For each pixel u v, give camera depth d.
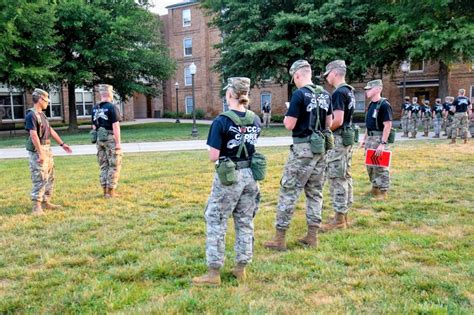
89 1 25.84
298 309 3.21
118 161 7.09
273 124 31.66
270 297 3.42
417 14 21.03
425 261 4.09
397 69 26.72
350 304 3.27
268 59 25.52
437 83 29.89
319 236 4.94
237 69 26.14
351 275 3.81
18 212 6.29
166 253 4.44
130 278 3.87
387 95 32.00
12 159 12.81
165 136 19.92
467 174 8.50
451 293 3.40
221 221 3.64
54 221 5.78
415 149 12.48
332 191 5.28
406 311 3.11
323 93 4.36
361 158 10.88
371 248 4.47
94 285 3.69
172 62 29.94
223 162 3.51
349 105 5.02
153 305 3.29
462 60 21.66
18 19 20.95
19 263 4.30
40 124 6.05
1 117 31.42
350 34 25.31
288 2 25.78
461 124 13.91
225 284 3.69
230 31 27.47
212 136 3.53
